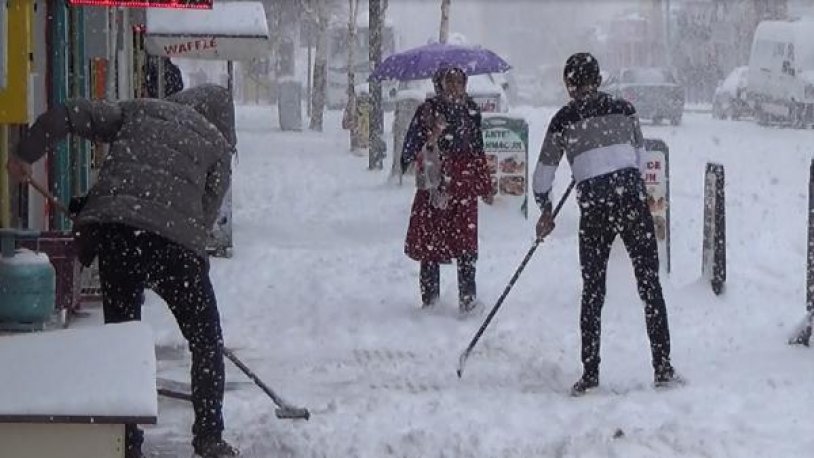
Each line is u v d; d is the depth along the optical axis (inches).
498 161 772.6
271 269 642.2
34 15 467.8
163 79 948.6
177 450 334.6
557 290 562.6
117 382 239.3
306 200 978.7
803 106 2014.0
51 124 309.4
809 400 372.8
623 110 395.9
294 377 420.8
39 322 398.9
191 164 314.7
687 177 1148.5
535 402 381.1
